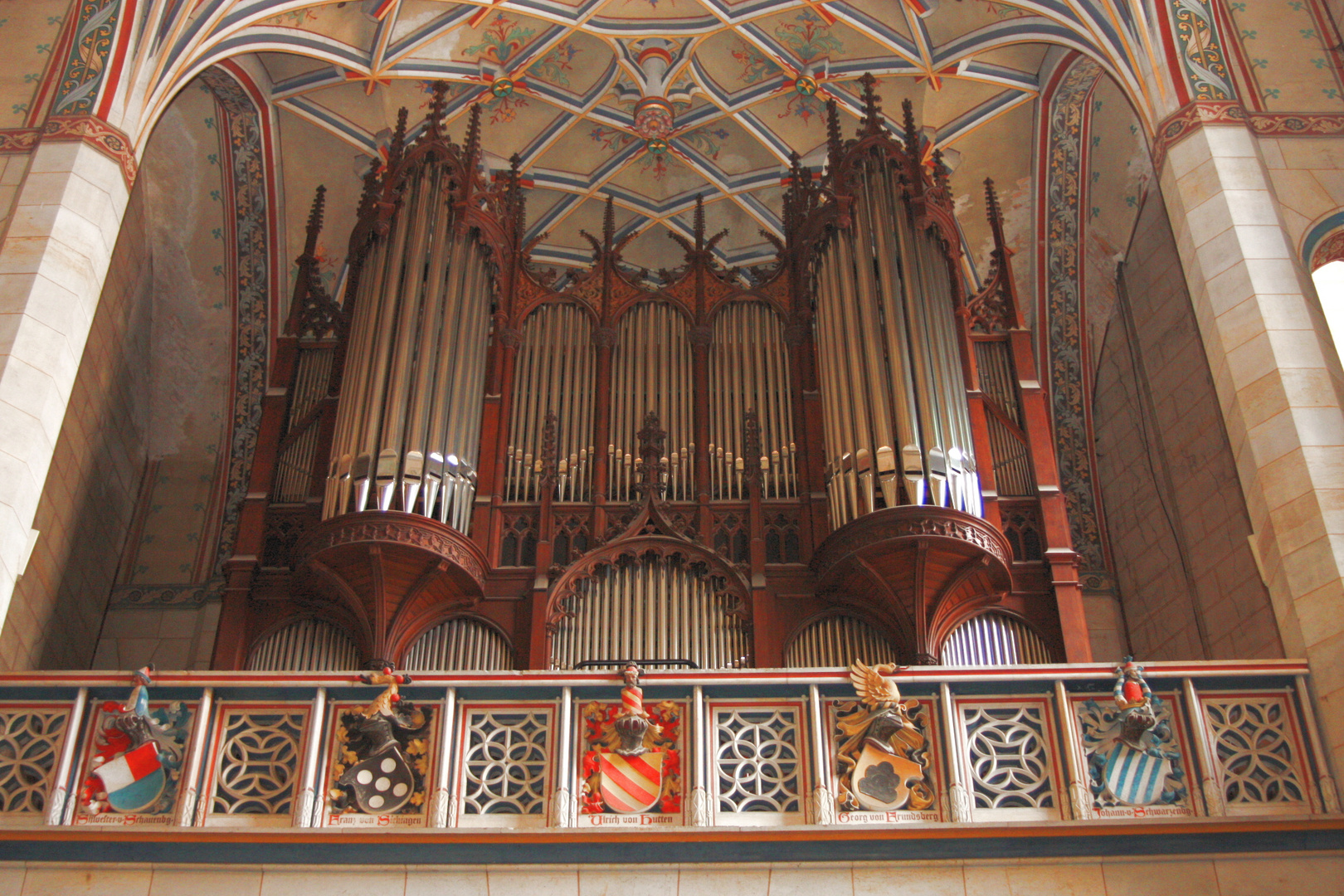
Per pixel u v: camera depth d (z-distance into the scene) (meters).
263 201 19.69
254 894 11.18
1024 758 11.84
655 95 19.61
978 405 16.30
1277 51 15.80
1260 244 14.20
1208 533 16.78
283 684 12.04
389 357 16.31
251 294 19.81
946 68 18.83
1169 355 17.95
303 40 17.70
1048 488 15.93
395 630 15.00
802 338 17.33
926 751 11.90
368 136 19.55
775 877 11.28
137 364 19.09
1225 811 11.44
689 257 18.38
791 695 12.10
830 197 17.66
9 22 15.69
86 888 11.18
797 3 18.56
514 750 11.95
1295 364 13.42
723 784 11.80
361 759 11.86
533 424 16.92
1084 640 14.88
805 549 15.61
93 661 17.92
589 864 11.30
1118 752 11.81
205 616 18.30
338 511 15.15
